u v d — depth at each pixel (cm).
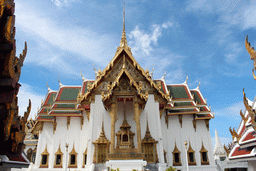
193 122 2692
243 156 584
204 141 2622
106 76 2112
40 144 2520
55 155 2464
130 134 1922
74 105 2736
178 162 2509
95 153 1859
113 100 1781
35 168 2386
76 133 2573
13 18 400
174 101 2875
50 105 2639
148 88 2127
